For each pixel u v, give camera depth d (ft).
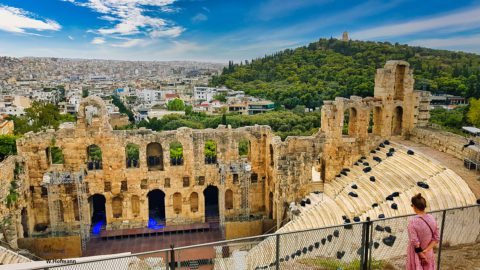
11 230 164.55
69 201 196.24
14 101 636.48
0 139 255.09
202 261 87.86
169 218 204.74
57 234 192.75
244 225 189.88
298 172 185.57
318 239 74.28
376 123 196.24
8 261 131.13
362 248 71.15
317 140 188.44
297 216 170.60
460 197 123.95
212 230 200.75
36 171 190.80
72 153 191.42
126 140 192.44
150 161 210.18
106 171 194.59
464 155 153.07
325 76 593.42
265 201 215.31
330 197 175.11
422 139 183.73
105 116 189.67
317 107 467.11
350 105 182.70
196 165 201.46
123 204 199.72
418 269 55.52
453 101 440.45
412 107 189.26
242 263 80.07
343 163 186.80
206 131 199.41
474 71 522.47
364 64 623.36
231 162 204.64
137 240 189.16
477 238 77.20
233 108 569.23
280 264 71.82
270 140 196.75
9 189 168.14
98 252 177.58
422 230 55.52
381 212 138.62
